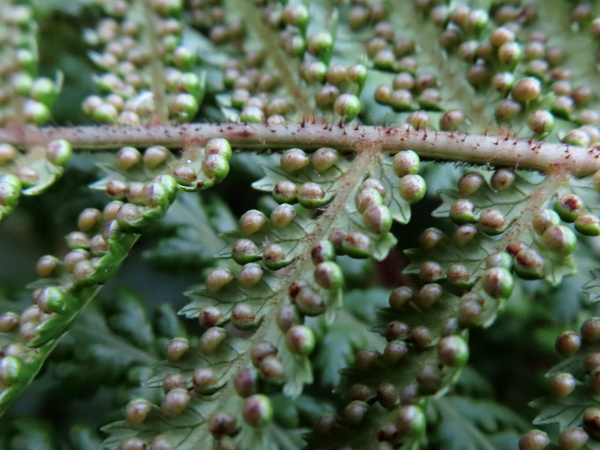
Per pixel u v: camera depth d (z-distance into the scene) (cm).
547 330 5
